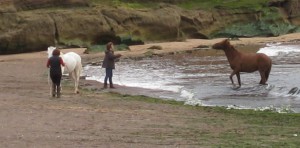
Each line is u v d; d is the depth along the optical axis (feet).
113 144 39.29
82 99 69.56
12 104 61.46
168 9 224.53
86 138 41.55
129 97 74.59
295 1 264.31
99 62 143.64
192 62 132.98
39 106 60.39
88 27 197.16
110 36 202.69
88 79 102.27
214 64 124.98
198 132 45.37
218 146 38.88
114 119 51.90
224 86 86.02
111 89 85.81
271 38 219.00
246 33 234.58
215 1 255.70
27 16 184.75
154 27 214.48
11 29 180.65
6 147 37.35
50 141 39.93
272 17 248.32
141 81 97.09
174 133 44.65
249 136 43.52
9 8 183.73
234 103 69.77
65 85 90.79
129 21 209.36
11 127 45.75
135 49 184.55
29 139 40.52
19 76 105.91
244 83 88.99
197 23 233.35
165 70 115.96
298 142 40.63
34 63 140.26
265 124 51.01
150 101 70.08
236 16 247.29
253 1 258.57
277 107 65.57
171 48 183.11
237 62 86.28
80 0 204.03
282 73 98.37
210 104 69.21
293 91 78.13
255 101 71.26
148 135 43.45
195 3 249.96
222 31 237.86
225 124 50.52
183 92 80.33
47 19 187.11
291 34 236.84
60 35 190.29
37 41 183.73
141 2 230.27
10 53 181.06
